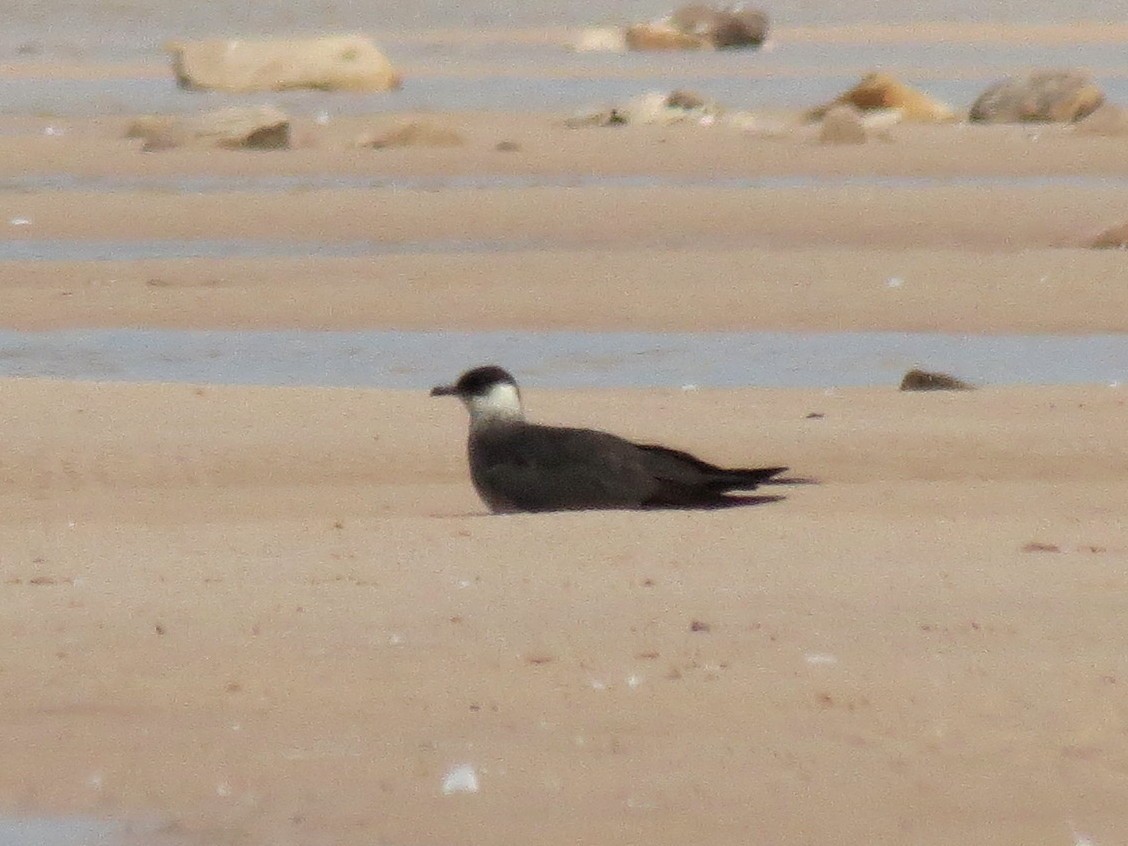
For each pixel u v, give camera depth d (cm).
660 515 1337
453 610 1095
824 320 2389
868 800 836
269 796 849
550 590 1132
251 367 2161
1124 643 1025
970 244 2977
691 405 1833
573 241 3036
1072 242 2883
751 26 7594
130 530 1321
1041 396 1841
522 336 2328
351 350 2252
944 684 965
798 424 1717
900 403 1823
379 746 898
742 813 824
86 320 2405
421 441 1656
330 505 1466
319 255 2908
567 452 1379
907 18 9525
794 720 922
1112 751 886
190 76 5600
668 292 2528
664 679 975
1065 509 1400
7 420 1702
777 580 1153
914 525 1312
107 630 1063
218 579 1168
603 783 855
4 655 1023
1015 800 836
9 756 895
